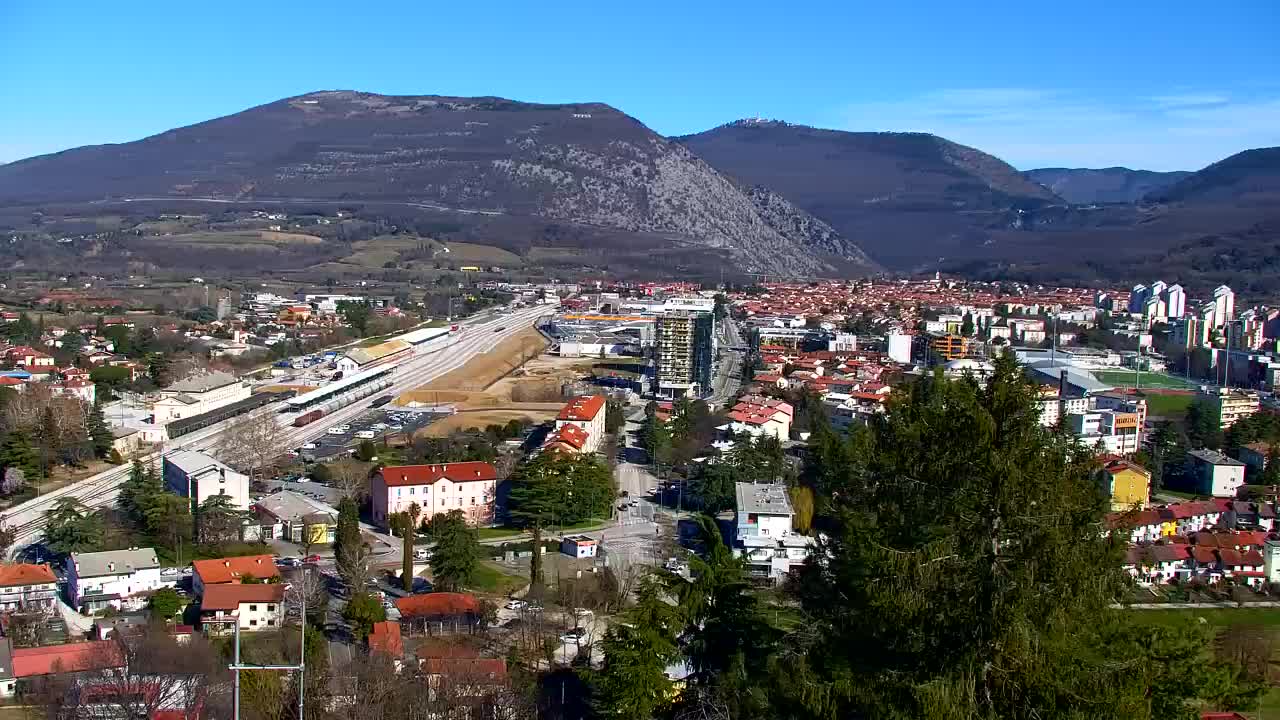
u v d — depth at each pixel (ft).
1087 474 159.63
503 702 295.89
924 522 159.53
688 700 232.73
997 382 159.33
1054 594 144.87
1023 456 151.84
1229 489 638.53
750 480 582.76
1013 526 149.38
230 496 523.29
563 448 599.98
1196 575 475.31
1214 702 162.61
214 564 425.28
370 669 311.27
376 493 561.43
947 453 157.69
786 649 200.75
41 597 418.72
